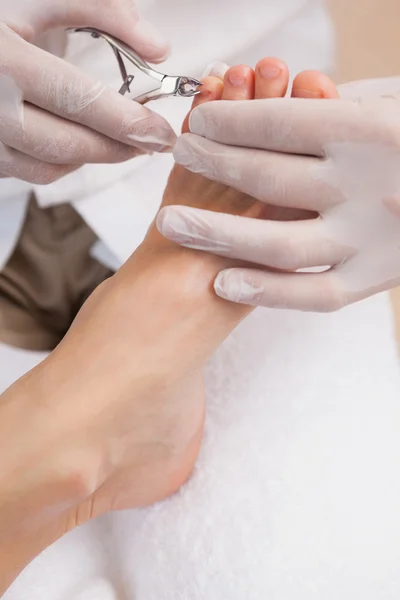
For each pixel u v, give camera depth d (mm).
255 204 515
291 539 548
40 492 477
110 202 629
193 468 576
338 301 493
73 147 524
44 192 618
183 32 638
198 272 506
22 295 656
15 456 475
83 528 600
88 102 504
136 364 498
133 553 579
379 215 475
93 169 617
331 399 582
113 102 506
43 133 516
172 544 564
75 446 484
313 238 479
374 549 546
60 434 481
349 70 716
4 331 649
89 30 524
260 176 477
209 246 485
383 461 567
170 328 503
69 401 489
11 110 507
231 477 568
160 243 526
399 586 543
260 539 550
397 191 469
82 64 618
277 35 677
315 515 553
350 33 737
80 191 621
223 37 644
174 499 573
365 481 561
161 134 515
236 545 552
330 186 473
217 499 564
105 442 496
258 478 565
